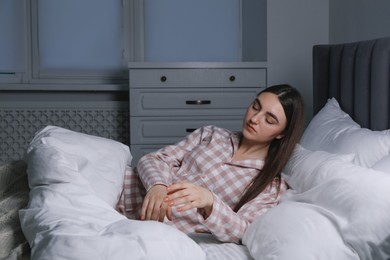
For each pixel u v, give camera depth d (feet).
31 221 3.25
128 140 10.52
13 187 4.29
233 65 9.50
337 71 6.86
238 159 4.68
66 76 10.83
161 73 9.43
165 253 2.98
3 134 10.30
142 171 4.42
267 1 9.92
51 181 3.57
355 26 8.47
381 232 3.27
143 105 9.47
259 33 10.33
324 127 6.00
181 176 4.64
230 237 3.79
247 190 4.43
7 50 10.64
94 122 10.46
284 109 4.50
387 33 7.19
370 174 3.60
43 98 10.48
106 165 4.29
